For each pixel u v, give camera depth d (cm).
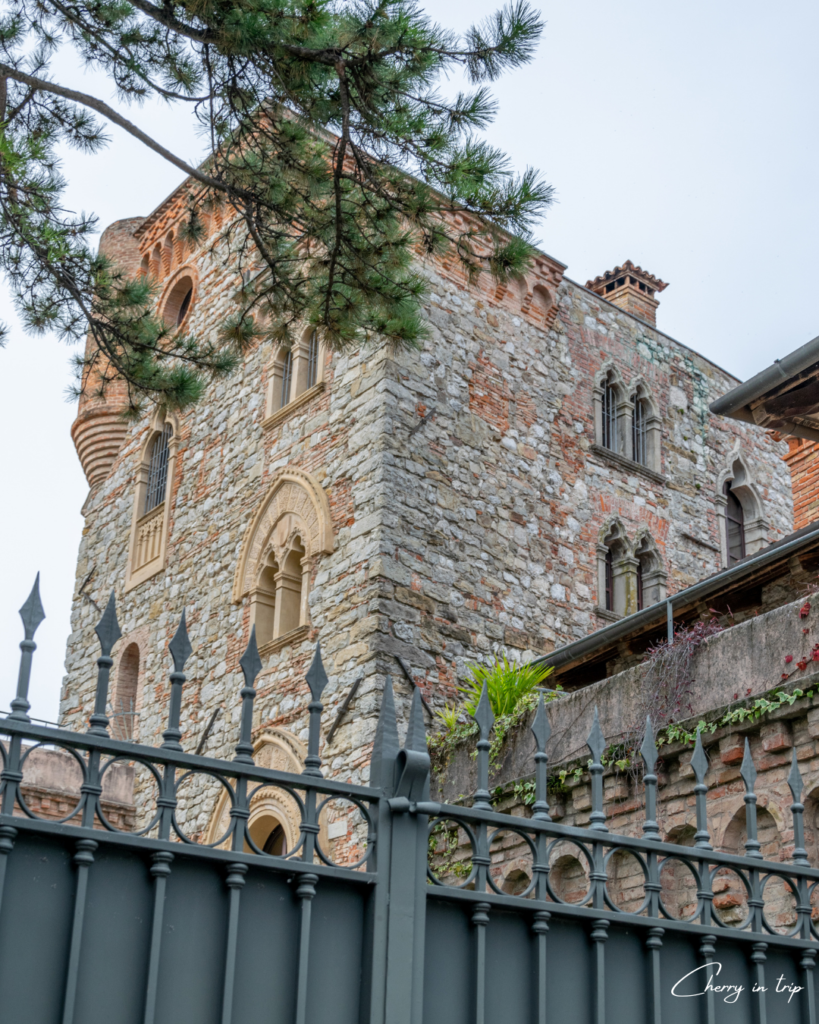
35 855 407
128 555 2425
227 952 425
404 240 1023
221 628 2062
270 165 1026
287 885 451
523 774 1255
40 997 394
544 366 2202
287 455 2053
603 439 2283
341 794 462
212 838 1878
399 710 1711
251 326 1111
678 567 2303
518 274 998
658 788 1049
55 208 991
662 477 2345
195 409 2366
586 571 2105
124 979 409
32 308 1038
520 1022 472
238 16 884
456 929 473
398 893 457
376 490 1831
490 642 1877
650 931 508
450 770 1390
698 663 1065
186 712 2066
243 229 2338
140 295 1049
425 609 1808
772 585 1453
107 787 2033
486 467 2003
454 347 2041
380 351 1919
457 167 934
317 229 1028
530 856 1170
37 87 959
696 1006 514
